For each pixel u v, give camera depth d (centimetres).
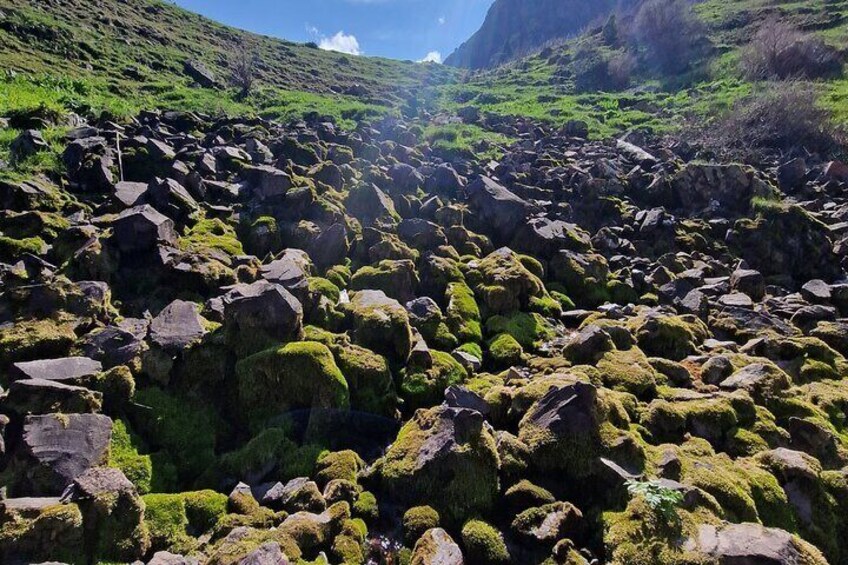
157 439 528
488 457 487
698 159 1714
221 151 1188
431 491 473
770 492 498
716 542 406
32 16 2323
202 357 587
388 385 618
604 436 503
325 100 2373
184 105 1881
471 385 650
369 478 500
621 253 1153
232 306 610
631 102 2705
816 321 886
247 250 914
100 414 493
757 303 979
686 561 394
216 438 554
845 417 657
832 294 990
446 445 485
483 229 1098
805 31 3167
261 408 571
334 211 997
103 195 980
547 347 770
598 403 525
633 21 3978
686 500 446
